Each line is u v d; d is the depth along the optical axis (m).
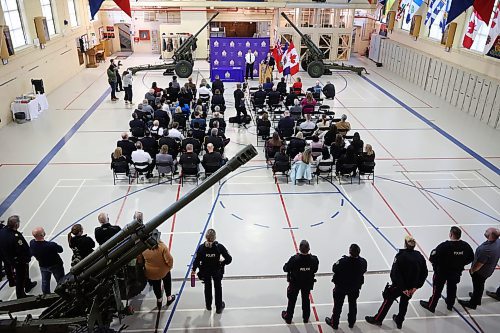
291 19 29.25
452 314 7.71
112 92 19.75
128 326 7.25
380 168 13.47
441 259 7.30
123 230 4.82
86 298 5.44
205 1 26.30
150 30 30.23
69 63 23.70
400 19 26.56
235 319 7.50
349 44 29.52
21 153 14.02
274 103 17.41
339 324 7.43
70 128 16.33
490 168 13.62
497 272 8.89
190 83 18.41
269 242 9.65
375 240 9.80
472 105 18.75
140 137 13.76
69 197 11.38
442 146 15.27
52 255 7.37
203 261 7.11
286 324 7.41
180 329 7.24
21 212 10.65
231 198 11.50
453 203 11.49
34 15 19.25
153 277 7.13
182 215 10.63
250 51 24.36
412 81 24.67
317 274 8.66
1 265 8.19
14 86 17.19
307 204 11.28
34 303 6.30
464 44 19.58
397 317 7.33
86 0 26.38
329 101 20.42
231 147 14.66
